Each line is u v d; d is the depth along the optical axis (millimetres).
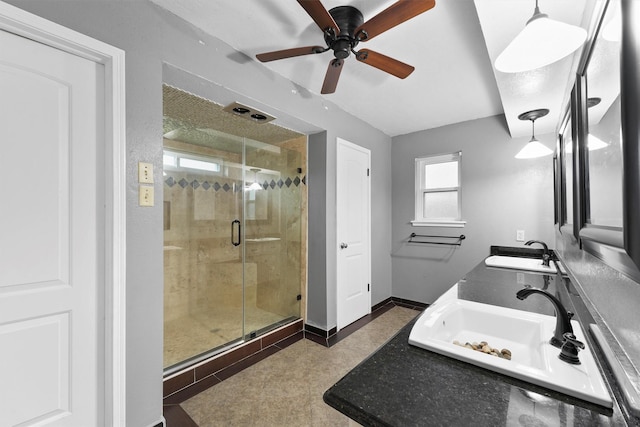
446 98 2656
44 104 1258
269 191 3156
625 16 534
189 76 1708
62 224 1303
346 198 3002
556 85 1828
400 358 815
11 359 1193
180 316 2902
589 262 1270
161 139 1551
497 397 641
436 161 3529
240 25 1691
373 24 1328
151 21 1508
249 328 2695
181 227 2912
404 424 556
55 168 1285
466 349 822
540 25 921
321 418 1652
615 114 779
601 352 807
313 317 2848
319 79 2322
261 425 1602
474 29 1683
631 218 518
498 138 3061
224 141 2922
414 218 3639
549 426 552
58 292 1288
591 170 1025
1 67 1161
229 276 3037
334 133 2830
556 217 2449
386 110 2963
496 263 2326
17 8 1117
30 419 1233
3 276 1172
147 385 1498
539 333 992
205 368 2070
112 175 1370
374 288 3490
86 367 1360
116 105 1380
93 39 1306
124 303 1402
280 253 3078
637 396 605
